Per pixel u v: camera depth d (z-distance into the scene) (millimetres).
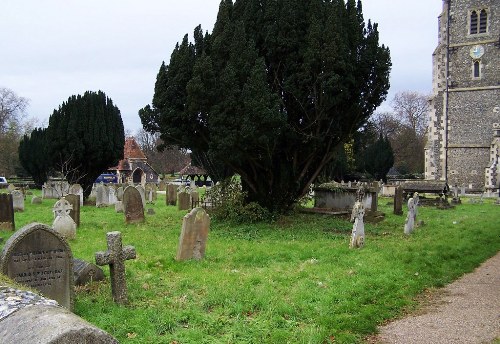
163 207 23547
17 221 16797
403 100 74375
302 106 15047
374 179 47000
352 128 16766
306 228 14898
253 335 5609
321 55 14383
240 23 14602
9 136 55750
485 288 8289
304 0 15531
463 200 31172
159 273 8703
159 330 5738
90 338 2930
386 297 7379
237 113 13984
